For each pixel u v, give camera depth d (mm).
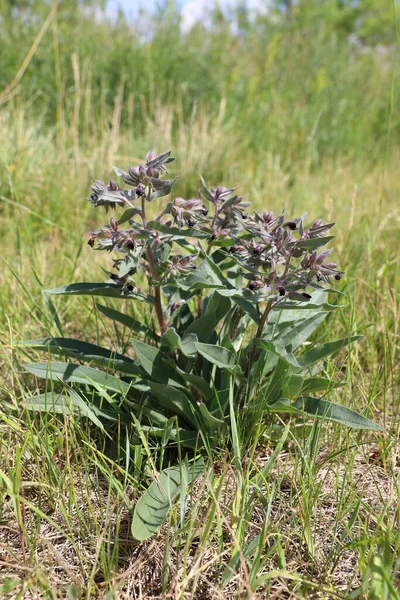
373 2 5688
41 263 1423
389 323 1279
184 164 2146
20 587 918
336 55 3703
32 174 1877
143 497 952
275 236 985
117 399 1088
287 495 1015
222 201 1059
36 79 2658
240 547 923
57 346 1065
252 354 1051
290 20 4137
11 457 1028
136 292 1056
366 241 1497
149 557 944
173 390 1025
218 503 942
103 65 2775
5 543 960
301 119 2924
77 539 967
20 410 1091
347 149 3006
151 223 980
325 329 1239
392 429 1085
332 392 1137
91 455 1042
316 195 1992
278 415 1103
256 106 3043
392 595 851
